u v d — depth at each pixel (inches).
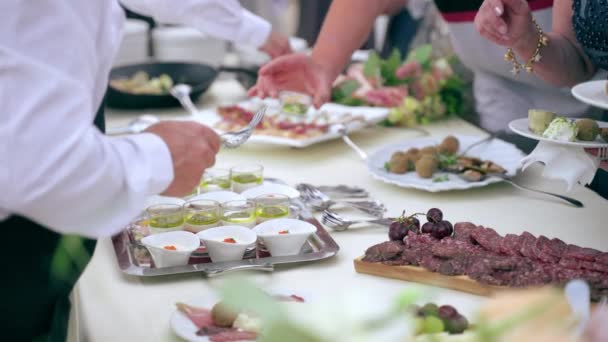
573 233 57.4
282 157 79.7
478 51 90.7
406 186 66.7
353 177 72.7
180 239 51.2
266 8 156.9
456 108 93.9
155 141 36.7
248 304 21.9
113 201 34.8
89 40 34.3
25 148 30.7
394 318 22.6
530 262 46.6
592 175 53.8
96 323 44.2
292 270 50.9
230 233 51.9
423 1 122.0
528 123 56.9
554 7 68.3
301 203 62.4
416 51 95.8
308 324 21.9
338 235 57.3
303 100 85.5
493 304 23.8
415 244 50.5
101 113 43.1
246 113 87.2
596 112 80.7
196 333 40.9
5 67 30.5
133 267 50.0
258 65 110.7
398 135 88.0
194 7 74.9
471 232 51.5
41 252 38.1
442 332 32.5
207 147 38.5
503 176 67.5
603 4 60.2
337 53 84.4
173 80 106.0
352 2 83.6
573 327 23.5
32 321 39.2
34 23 31.6
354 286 48.2
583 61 67.3
